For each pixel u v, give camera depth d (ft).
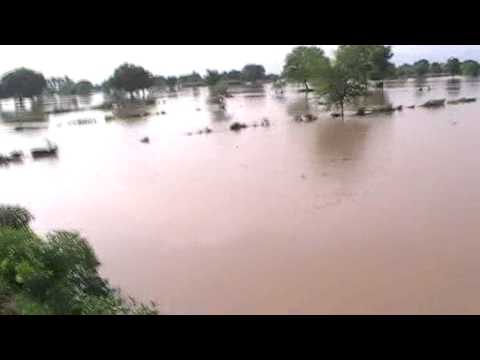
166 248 44.42
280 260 39.09
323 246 41.01
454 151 74.02
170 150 98.48
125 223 53.11
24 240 38.11
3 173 91.35
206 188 64.34
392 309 30.35
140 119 170.30
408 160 70.33
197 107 200.95
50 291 31.19
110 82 281.33
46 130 159.12
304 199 54.85
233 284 35.78
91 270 38.19
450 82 230.68
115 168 85.97
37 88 267.80
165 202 59.72
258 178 67.00
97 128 154.51
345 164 70.74
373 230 43.60
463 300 30.86
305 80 215.51
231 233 46.29
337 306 31.27
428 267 35.70
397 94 182.29
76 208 61.98
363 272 35.68
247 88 313.73
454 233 41.60
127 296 35.50
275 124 123.34
